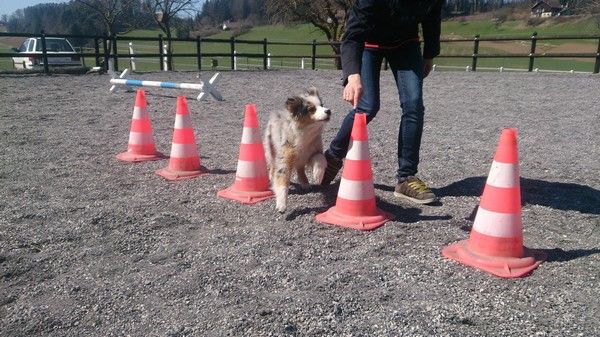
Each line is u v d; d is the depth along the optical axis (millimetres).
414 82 4059
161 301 2645
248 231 3643
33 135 7223
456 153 6184
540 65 31422
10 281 2893
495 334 2297
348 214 3758
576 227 3693
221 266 3045
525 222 3803
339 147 4367
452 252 3186
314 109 4082
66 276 2945
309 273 2936
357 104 3834
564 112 9570
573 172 5238
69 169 5418
